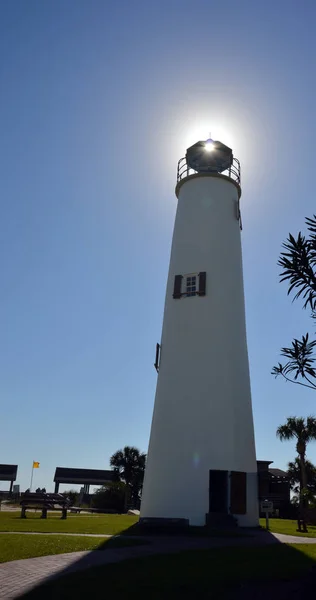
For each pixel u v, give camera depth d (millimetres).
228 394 22812
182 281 25141
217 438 21922
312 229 10094
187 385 23016
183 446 22062
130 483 60219
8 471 65812
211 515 20609
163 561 11539
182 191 27578
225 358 23422
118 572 10156
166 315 25234
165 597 8523
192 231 26000
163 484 21828
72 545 13688
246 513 21625
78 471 64250
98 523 21938
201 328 23812
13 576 9539
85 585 8969
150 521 19750
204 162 29422
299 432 44719
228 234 26109
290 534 20328
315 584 9734
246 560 12094
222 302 24406
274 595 8961
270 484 48594
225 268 25250
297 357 11297
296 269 10148
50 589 8602
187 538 16953
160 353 24891
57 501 24938
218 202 26547
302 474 44000
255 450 23812
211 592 9000
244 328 25328
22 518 23453
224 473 21625
